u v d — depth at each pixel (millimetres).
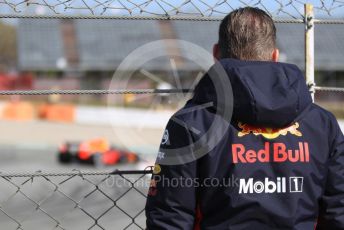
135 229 11750
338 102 46094
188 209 3803
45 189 14562
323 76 63406
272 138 3850
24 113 49719
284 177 3838
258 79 3744
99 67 68000
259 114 3709
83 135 41188
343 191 3984
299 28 66625
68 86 66188
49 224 11766
